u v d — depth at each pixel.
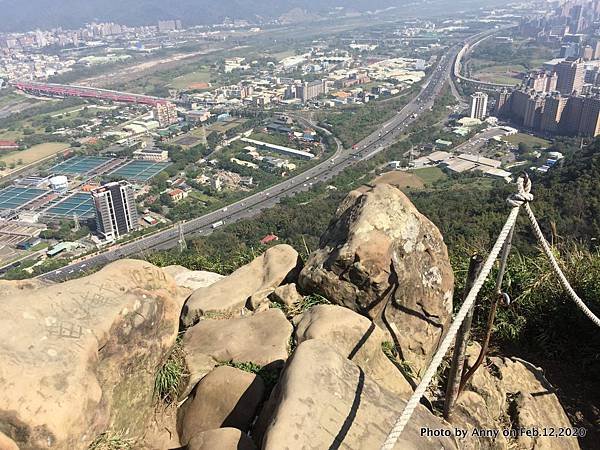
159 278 4.45
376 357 4.70
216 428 4.08
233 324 5.13
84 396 3.24
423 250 5.46
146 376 4.06
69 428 3.12
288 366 3.82
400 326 5.20
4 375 3.04
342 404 3.55
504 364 5.48
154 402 4.27
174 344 4.61
